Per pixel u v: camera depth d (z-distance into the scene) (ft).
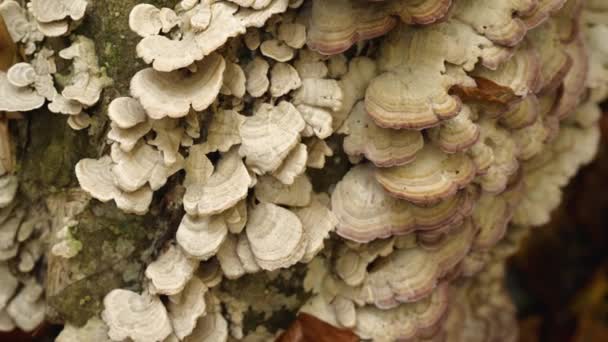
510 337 3.03
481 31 2.46
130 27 2.37
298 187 2.48
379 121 2.41
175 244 2.48
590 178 3.66
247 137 2.41
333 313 2.63
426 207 2.51
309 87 2.44
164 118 2.40
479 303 3.00
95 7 2.44
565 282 3.82
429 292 2.57
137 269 2.55
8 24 2.47
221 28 2.34
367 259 2.57
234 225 2.43
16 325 2.68
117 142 2.39
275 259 2.42
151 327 2.43
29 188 2.57
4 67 2.48
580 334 3.67
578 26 2.72
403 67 2.45
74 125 2.46
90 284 2.56
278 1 2.37
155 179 2.40
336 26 2.40
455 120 2.45
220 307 2.58
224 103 2.44
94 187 2.41
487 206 2.67
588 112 2.87
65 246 2.53
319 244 2.48
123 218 2.51
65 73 2.48
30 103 2.44
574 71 2.71
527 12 2.46
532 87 2.52
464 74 2.46
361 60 2.47
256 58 2.44
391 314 2.62
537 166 2.83
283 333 2.64
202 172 2.42
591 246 3.81
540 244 3.82
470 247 2.66
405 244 2.58
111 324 2.44
